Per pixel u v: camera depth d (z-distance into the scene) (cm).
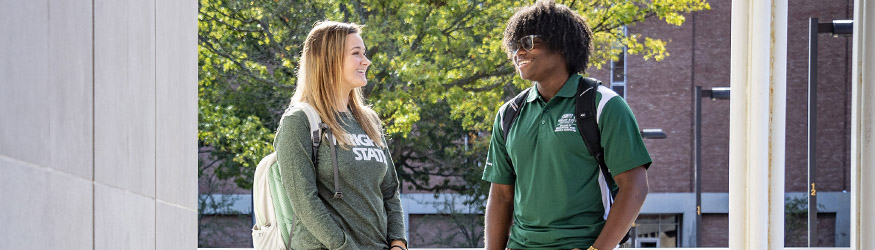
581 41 281
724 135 2386
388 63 1422
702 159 2389
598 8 1548
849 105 2378
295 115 289
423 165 1994
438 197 1992
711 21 2377
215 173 2008
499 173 301
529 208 282
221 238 2173
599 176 275
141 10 128
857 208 234
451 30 1491
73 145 90
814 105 847
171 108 159
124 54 116
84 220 96
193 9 192
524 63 279
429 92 1436
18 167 70
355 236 294
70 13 88
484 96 1560
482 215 2052
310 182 284
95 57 100
